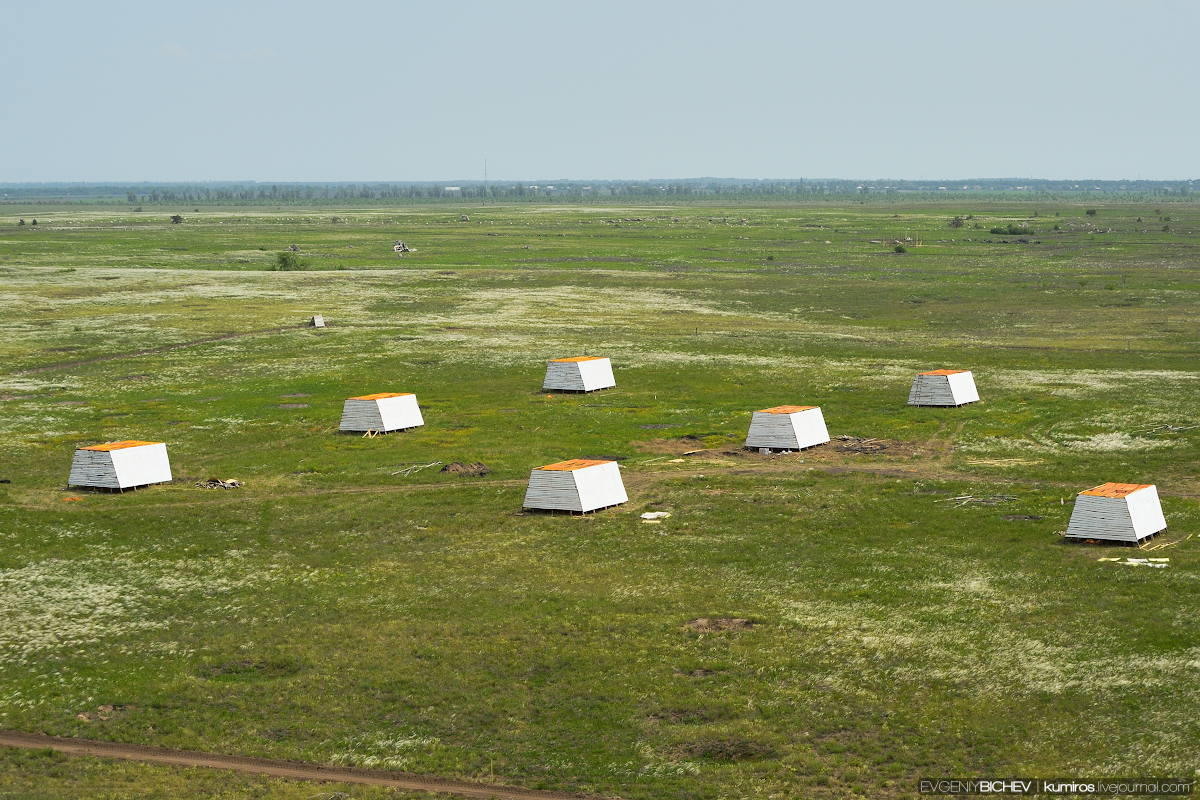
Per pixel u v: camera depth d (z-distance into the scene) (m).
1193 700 30.22
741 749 29.33
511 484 55.91
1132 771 26.91
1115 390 76.31
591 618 38.12
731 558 43.97
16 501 53.94
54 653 36.34
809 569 42.41
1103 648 33.94
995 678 32.38
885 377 83.81
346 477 57.66
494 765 28.95
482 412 73.38
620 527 48.34
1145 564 41.56
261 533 48.72
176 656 36.09
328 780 28.53
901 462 59.00
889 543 45.44
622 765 28.67
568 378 79.75
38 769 29.16
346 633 37.56
